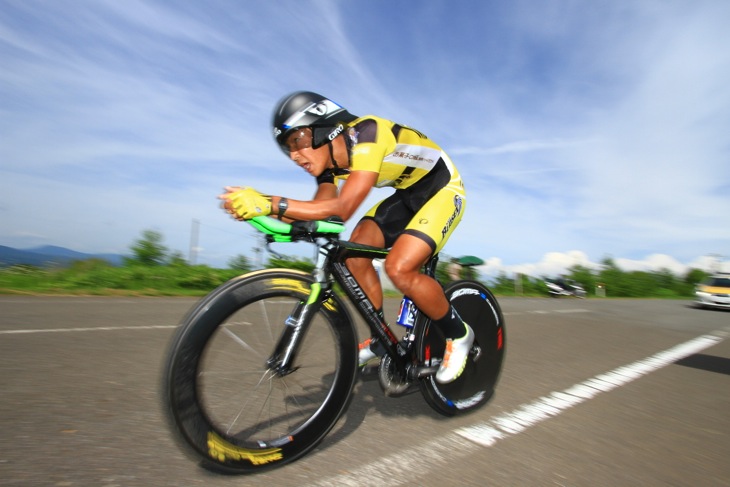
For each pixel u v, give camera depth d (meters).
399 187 2.12
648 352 4.27
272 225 1.46
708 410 2.52
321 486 1.42
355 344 1.74
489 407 2.33
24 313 4.44
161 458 1.54
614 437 2.02
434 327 2.09
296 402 1.66
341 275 1.72
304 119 1.69
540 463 1.69
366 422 2.00
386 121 1.91
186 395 1.31
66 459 1.48
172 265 9.14
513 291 17.62
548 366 3.38
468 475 1.56
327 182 2.04
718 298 12.52
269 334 1.61
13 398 2.02
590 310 8.86
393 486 1.45
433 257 2.10
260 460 1.47
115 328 3.84
